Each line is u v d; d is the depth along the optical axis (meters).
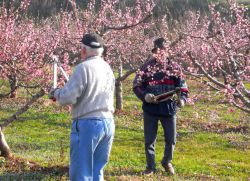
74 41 12.34
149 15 10.34
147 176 9.48
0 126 10.23
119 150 13.73
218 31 7.75
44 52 11.95
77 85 6.48
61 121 19.09
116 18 14.97
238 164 12.48
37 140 15.03
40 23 26.39
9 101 22.81
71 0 12.63
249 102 7.12
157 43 8.88
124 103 24.97
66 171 9.39
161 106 9.23
